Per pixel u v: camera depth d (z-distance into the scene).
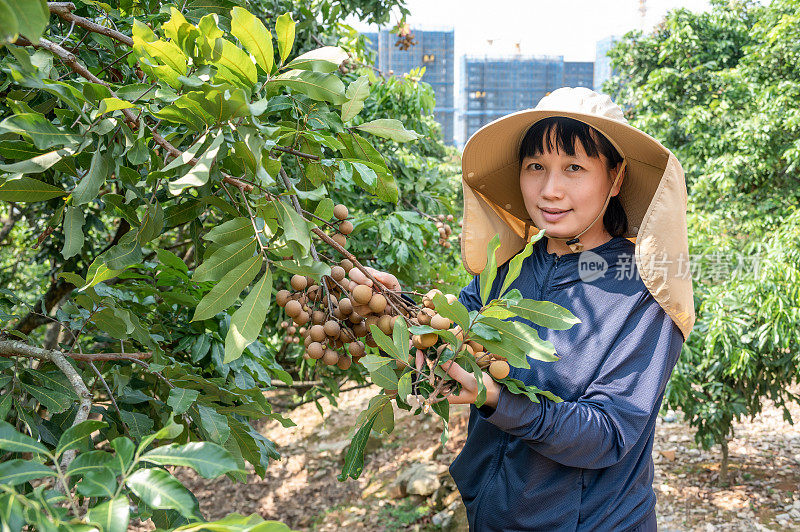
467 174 1.54
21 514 0.57
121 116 0.97
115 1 1.70
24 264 4.73
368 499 6.91
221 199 1.09
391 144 3.68
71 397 1.19
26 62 0.82
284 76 0.97
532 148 1.38
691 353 4.90
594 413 1.18
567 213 1.37
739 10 9.76
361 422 1.03
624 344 1.28
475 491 1.47
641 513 1.31
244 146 0.90
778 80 7.54
